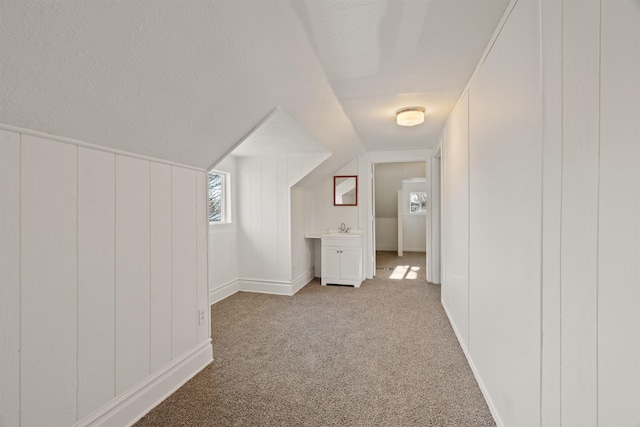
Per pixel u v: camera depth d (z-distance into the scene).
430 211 4.70
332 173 4.95
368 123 3.24
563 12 0.92
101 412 1.50
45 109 1.16
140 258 1.73
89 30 1.00
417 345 2.54
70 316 1.37
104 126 1.40
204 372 2.15
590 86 0.79
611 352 0.72
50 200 1.28
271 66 1.71
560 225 0.96
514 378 1.37
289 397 1.85
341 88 2.26
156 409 1.75
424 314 3.28
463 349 2.42
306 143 3.41
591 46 0.78
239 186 4.32
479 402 1.79
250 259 4.29
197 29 1.23
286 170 4.12
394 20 1.44
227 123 1.98
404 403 1.79
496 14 1.42
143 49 1.18
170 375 1.92
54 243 1.30
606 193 0.73
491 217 1.68
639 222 0.62
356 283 4.47
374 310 3.42
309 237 4.68
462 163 2.43
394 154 4.79
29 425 1.22
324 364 2.24
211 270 3.76
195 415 1.70
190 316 2.12
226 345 2.57
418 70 1.98
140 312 1.73
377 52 1.74
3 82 1.00
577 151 0.86
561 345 0.96
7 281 1.15
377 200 8.27
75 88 1.16
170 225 1.96
